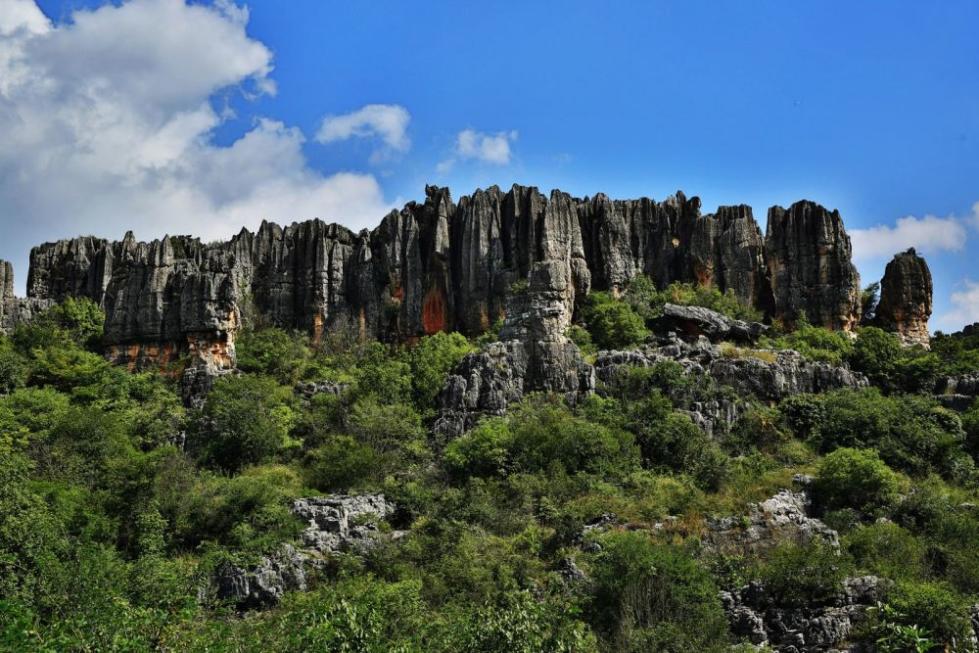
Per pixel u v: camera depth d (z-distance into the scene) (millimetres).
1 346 106500
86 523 67875
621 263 115812
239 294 115500
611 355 94812
